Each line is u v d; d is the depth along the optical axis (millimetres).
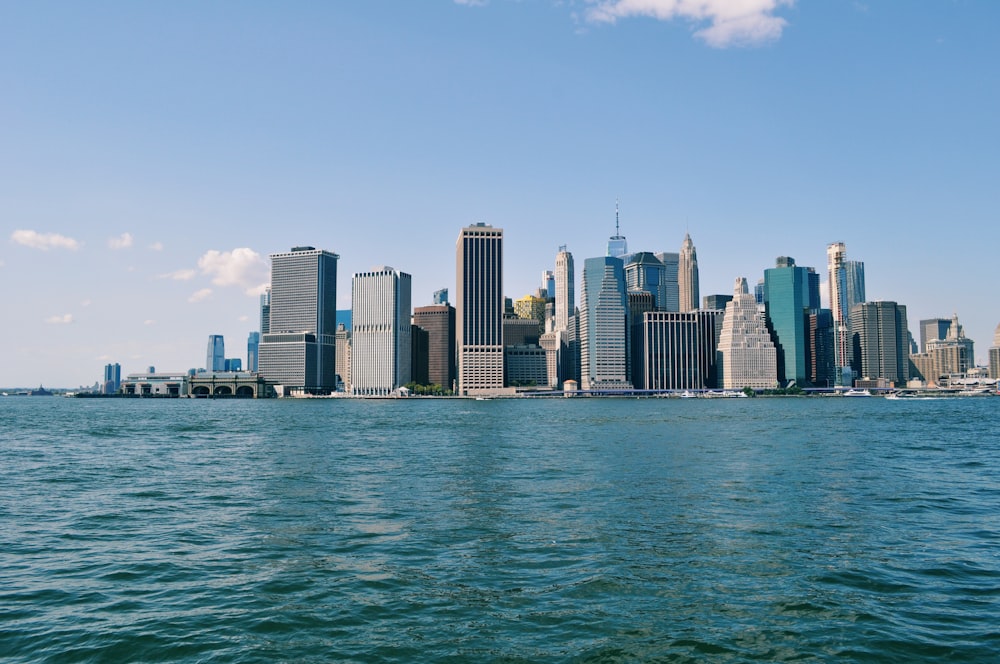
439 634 25859
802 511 49344
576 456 92438
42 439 132000
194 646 24875
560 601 29359
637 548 38344
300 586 31750
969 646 24281
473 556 36938
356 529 44031
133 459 91125
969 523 44875
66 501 55812
